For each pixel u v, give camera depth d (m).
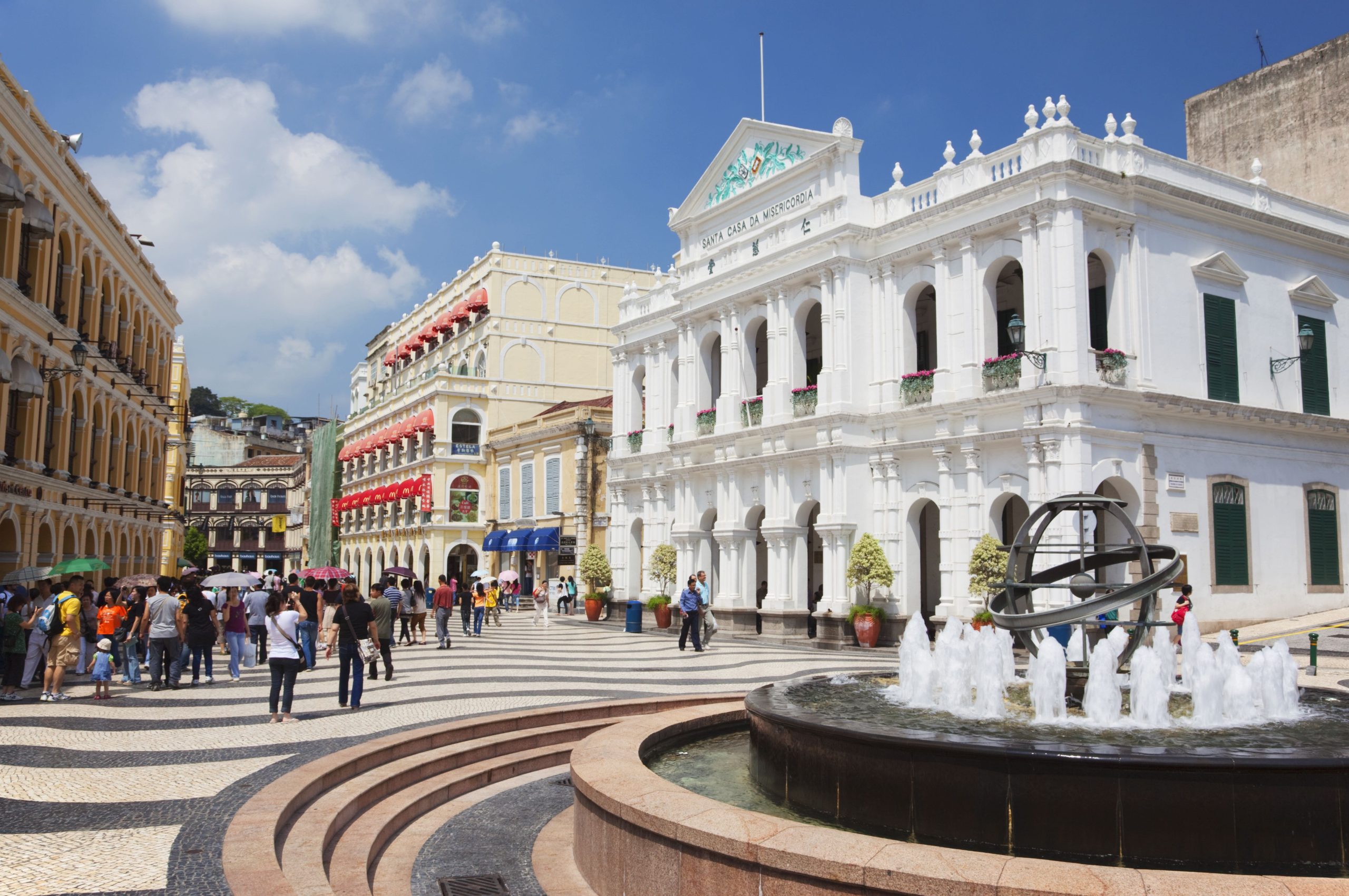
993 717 10.35
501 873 9.06
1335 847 7.22
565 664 22.92
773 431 31.66
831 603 29.03
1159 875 5.76
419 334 73.19
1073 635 14.60
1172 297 26.11
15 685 17.52
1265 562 27.39
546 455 53.50
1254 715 10.39
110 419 34.97
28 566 26.61
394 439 65.69
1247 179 36.12
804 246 30.89
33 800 9.38
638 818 7.48
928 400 27.75
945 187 27.66
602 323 64.62
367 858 8.84
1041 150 24.88
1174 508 25.28
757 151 34.22
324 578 31.97
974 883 5.74
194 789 9.84
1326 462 29.67
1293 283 29.55
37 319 25.98
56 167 27.09
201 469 104.06
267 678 20.44
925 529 32.62
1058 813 7.48
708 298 35.56
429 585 59.09
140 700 16.81
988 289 26.52
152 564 44.06
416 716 14.61
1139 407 24.75
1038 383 24.23
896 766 8.23
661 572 36.59
